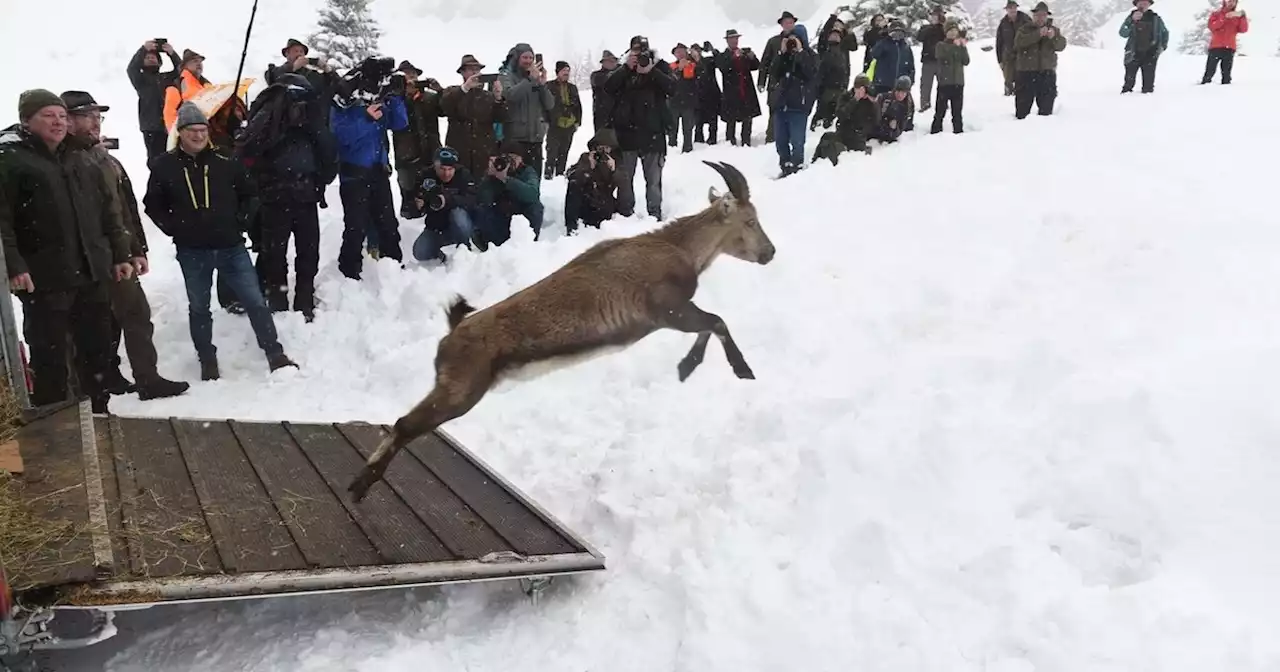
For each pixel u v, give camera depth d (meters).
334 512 5.00
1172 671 3.45
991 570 4.15
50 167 6.31
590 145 10.62
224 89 9.41
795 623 4.19
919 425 5.28
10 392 5.43
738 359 5.29
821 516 4.88
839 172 11.95
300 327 8.75
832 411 5.75
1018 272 7.62
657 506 5.36
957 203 9.87
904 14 25.77
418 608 4.75
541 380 7.28
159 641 4.41
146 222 11.77
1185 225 7.90
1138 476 4.35
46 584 3.69
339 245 10.18
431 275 9.19
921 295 7.50
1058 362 5.57
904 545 4.45
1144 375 5.18
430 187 9.84
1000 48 17.73
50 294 6.42
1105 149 11.50
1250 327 5.67
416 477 5.59
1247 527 3.96
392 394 7.69
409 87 10.84
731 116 15.27
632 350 7.35
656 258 5.12
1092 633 3.69
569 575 4.96
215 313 8.94
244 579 4.10
